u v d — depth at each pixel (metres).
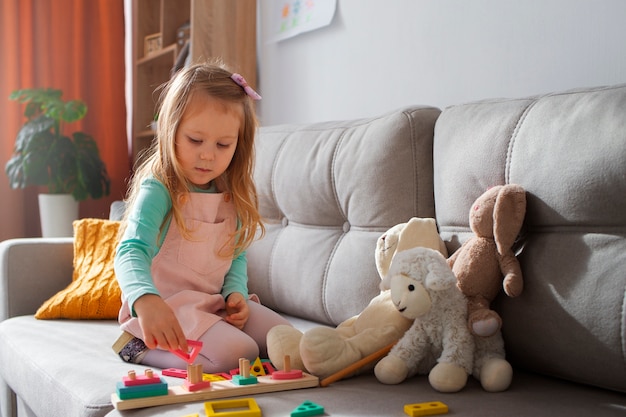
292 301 1.65
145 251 1.20
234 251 1.42
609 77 1.45
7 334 1.57
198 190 1.36
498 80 1.71
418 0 1.95
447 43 1.86
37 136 3.07
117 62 3.49
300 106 2.52
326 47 2.36
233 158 1.40
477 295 1.10
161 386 0.98
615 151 1.00
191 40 2.56
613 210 1.00
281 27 2.58
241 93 1.33
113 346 1.27
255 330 1.33
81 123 3.44
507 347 1.12
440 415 0.88
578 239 1.05
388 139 1.43
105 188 3.44
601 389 1.02
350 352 1.09
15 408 1.65
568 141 1.07
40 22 3.34
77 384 1.11
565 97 1.14
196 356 1.13
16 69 3.29
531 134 1.14
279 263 1.71
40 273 1.82
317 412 0.89
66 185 3.15
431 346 1.07
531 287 1.08
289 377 1.05
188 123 1.25
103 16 3.45
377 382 1.06
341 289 1.47
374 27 2.13
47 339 1.44
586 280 1.01
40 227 3.36
